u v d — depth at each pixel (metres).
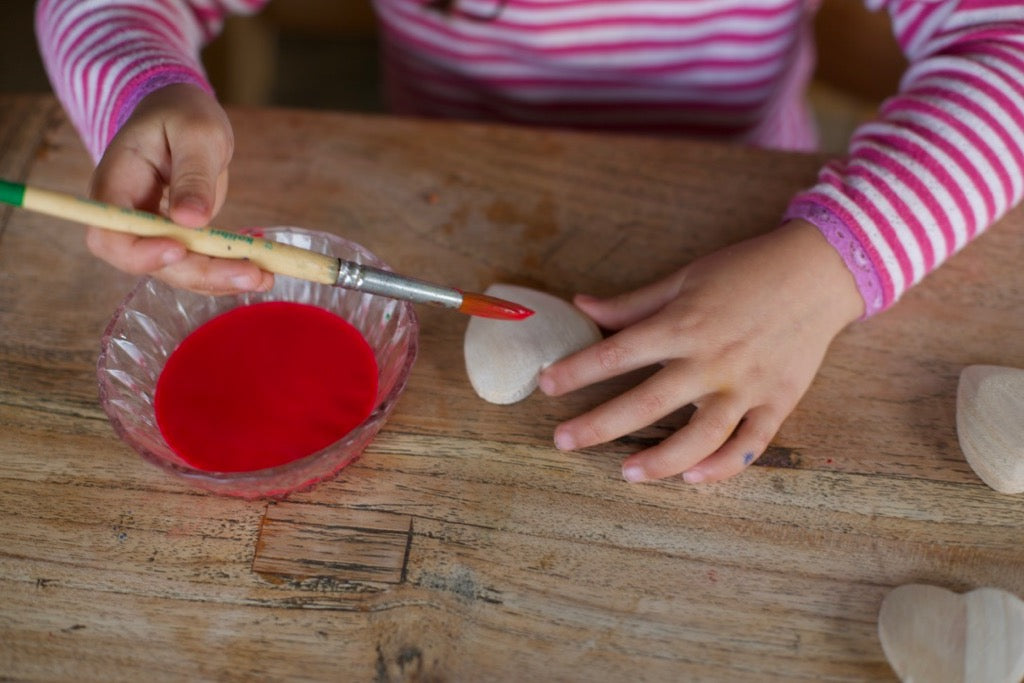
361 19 1.49
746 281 0.63
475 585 0.54
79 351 0.65
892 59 1.21
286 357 0.61
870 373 0.64
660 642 0.51
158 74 0.65
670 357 0.61
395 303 0.61
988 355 0.65
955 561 0.54
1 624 0.52
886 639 0.51
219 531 0.56
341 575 0.54
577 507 0.57
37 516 0.56
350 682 0.50
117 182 0.54
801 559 0.54
